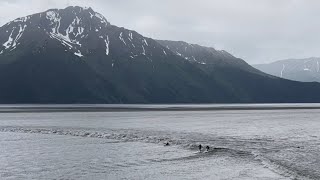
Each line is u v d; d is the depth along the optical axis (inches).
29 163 1556.3
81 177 1301.7
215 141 2247.8
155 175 1320.1
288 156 1658.5
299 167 1405.0
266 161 1540.4
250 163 1514.5
